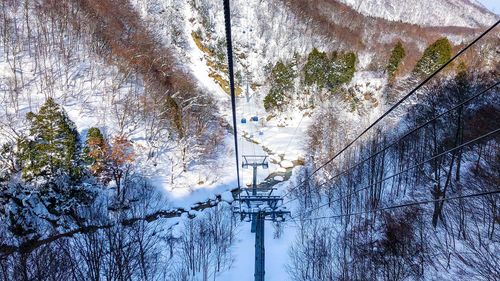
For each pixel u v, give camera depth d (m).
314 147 56.09
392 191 45.16
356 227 39.91
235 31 85.06
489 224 29.69
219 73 81.94
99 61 63.22
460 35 112.62
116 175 42.88
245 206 27.58
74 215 37.06
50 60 59.84
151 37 78.62
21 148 39.91
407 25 113.69
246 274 37.03
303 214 43.97
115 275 22.94
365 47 91.00
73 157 41.00
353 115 65.56
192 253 36.31
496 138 37.81
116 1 82.06
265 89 78.25
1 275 23.25
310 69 71.62
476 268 27.45
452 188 37.12
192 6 88.75
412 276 30.17
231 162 57.09
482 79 44.56
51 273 22.27
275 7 92.25
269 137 66.00
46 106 41.00
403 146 47.53
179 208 45.72
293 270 37.00
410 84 63.94
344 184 47.38
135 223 33.56
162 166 50.38
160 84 65.19
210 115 64.62
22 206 36.94
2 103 49.69
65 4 70.56
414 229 35.44
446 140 42.84
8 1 66.94
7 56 56.34
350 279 31.33
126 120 53.44
